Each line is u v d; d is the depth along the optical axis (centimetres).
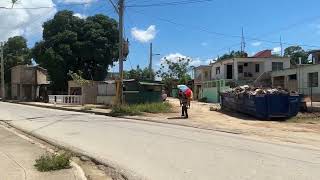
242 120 2847
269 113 2838
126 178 1089
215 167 1174
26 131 2198
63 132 2125
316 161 1261
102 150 1529
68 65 6500
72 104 5084
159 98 4259
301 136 1986
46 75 7525
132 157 1368
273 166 1180
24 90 7625
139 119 2969
